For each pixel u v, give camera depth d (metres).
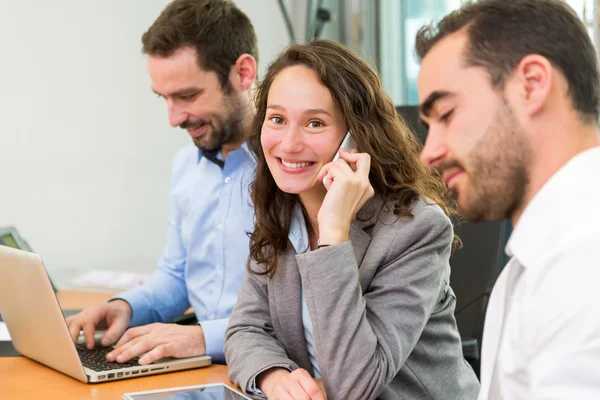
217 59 2.00
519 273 0.90
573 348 0.71
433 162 0.87
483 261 2.14
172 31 1.98
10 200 2.94
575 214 0.78
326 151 1.47
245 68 2.06
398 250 1.42
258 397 1.41
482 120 0.82
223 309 2.04
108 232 3.22
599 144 0.83
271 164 1.51
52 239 3.06
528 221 0.82
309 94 1.45
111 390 1.45
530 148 0.81
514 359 0.82
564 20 0.81
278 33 3.63
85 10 3.11
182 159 2.24
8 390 1.45
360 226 1.48
